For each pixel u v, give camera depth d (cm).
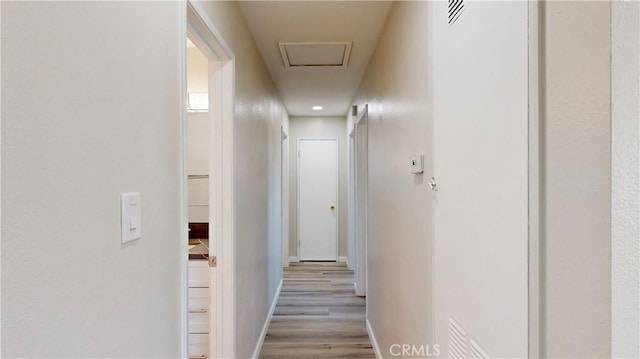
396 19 199
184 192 116
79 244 67
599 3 56
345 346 288
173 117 109
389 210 223
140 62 90
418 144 155
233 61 187
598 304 57
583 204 59
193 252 236
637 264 53
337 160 579
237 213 197
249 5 204
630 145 53
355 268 437
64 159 63
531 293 72
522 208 75
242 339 213
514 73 77
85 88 69
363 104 353
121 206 81
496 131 86
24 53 55
